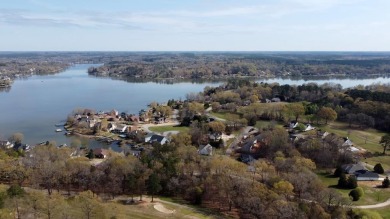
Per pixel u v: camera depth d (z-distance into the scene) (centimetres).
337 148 17600
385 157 18350
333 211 11250
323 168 16575
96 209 9706
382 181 15175
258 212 11156
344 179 14338
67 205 9806
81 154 19075
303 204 11106
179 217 11169
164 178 13350
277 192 12150
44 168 13362
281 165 14825
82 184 13188
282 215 10625
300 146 18350
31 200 9981
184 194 13225
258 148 19062
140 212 11356
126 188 13138
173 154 15500
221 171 13712
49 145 18525
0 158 15550
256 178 14062
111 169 13500
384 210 12331
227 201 12706
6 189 11606
